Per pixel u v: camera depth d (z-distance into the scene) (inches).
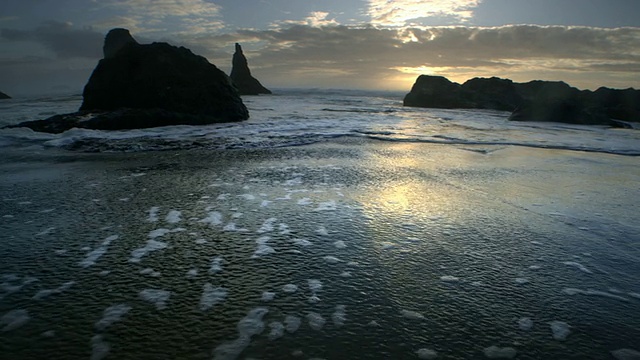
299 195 239.5
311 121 695.1
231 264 144.9
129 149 407.2
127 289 125.6
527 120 799.7
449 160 360.5
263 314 112.5
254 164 336.2
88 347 96.7
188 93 647.8
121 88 644.7
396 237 173.0
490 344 101.0
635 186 267.7
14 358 92.1
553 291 128.9
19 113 713.6
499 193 246.7
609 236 177.0
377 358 94.6
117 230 178.2
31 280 130.4
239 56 2377.0
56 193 239.5
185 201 225.1
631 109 965.8
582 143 477.7
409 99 1391.5
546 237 175.2
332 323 108.7
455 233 178.4
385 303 119.7
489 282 134.2
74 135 481.1
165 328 105.0
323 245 163.3
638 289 131.2
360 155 383.9
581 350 99.3
